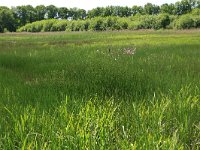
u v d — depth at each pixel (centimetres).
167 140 359
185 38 2923
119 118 461
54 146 349
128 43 2292
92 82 708
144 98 571
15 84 745
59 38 3822
